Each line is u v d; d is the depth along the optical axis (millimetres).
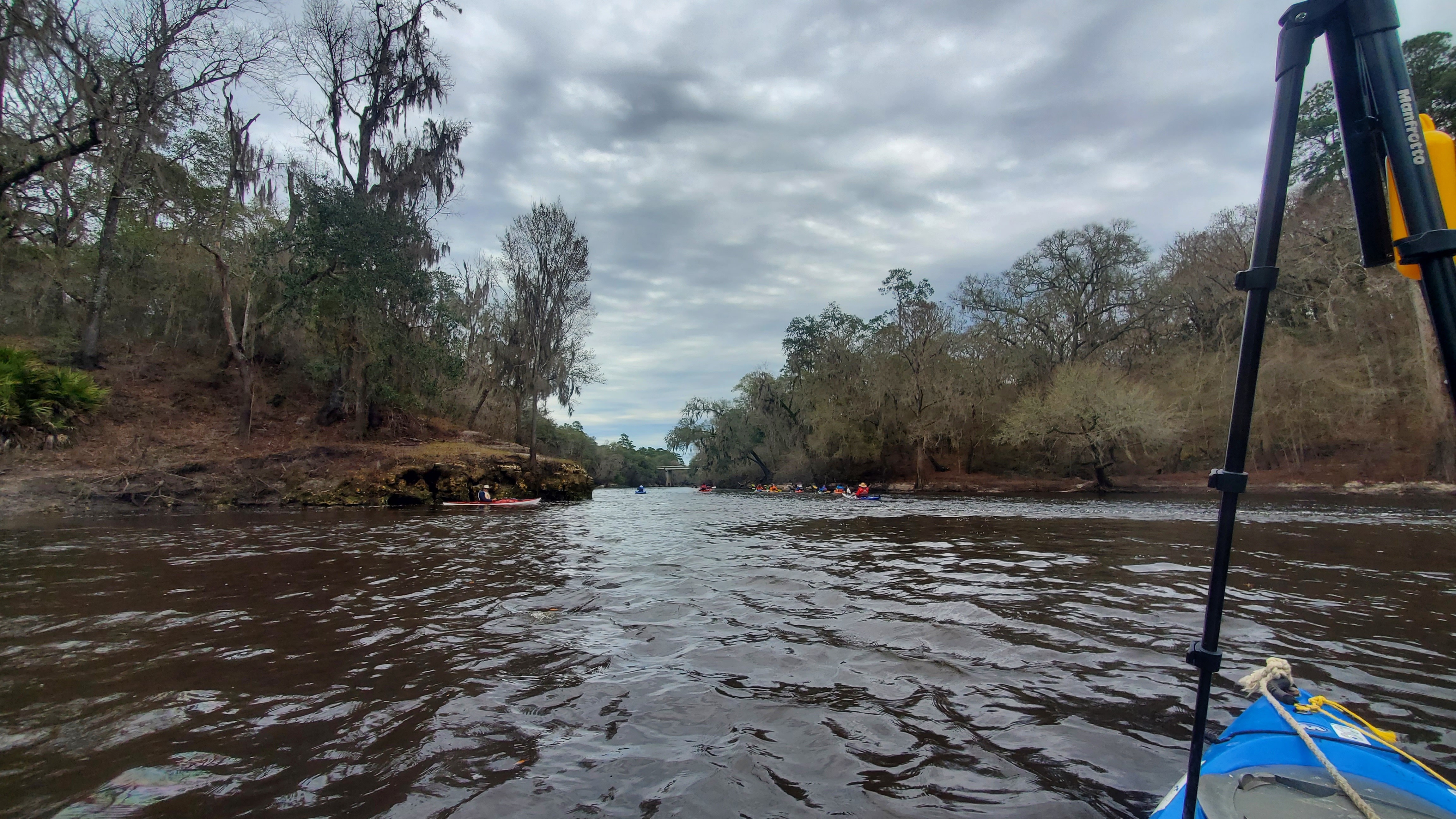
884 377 41156
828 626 5051
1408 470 24938
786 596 6332
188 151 21438
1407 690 3559
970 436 40688
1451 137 1331
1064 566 8297
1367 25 1382
